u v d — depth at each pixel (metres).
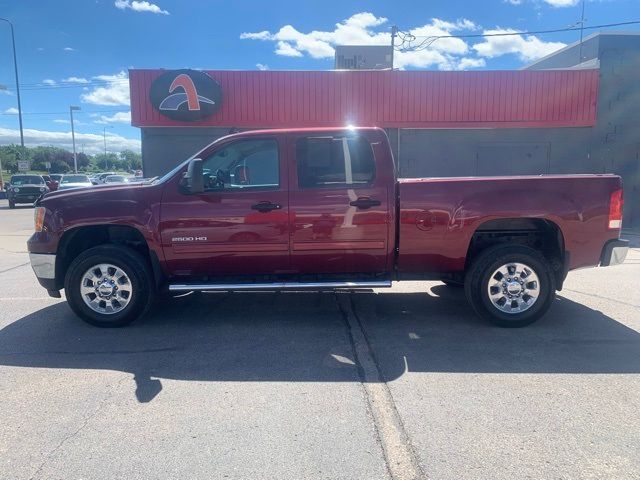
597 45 16.64
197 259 5.41
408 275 5.59
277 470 2.91
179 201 5.34
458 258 5.41
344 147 5.34
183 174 5.39
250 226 5.32
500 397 3.82
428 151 16.91
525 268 5.38
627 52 16.50
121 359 4.63
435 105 16.34
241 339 5.16
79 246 5.86
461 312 6.11
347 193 5.30
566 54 19.47
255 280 5.55
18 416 3.57
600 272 8.68
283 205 5.30
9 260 10.62
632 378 4.15
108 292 5.50
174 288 5.42
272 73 16.14
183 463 2.99
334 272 5.54
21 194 28.48
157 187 5.39
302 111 16.27
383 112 16.34
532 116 16.42
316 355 4.72
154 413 3.60
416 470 2.91
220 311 6.19
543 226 5.56
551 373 4.27
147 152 16.72
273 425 3.42
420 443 3.19
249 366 4.46
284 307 6.36
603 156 16.88
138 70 16.06
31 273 9.01
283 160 5.34
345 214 5.30
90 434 3.32
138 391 3.96
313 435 3.29
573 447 3.13
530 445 3.15
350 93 16.25
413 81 16.25
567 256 5.43
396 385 4.05
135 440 3.24
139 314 5.52
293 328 5.52
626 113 16.67
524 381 4.11
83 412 3.62
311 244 5.36
